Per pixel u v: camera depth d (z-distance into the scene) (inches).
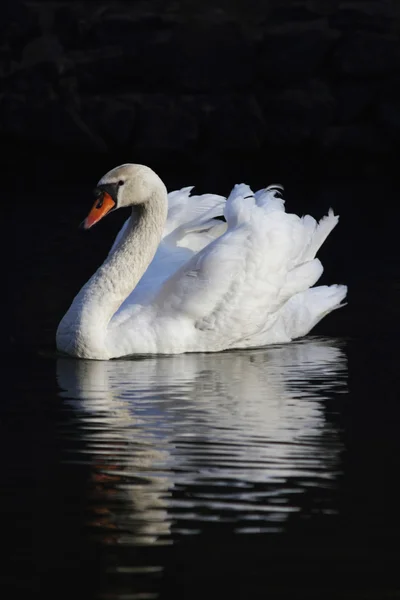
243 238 546.6
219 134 1237.7
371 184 1126.4
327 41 1237.7
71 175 1184.8
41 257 738.2
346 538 320.5
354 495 349.4
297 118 1243.2
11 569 301.6
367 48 1235.2
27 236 818.8
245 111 1232.2
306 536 322.7
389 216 927.0
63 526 327.6
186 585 295.1
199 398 453.7
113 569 301.9
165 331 531.5
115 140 1222.3
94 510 338.0
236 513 336.5
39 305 609.0
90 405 442.9
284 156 1258.0
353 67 1239.5
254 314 542.6
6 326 568.7
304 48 1238.3
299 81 1253.1
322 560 309.0
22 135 1216.2
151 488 355.9
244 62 1243.2
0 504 342.3
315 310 578.2
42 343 543.5
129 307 541.0
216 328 538.6
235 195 573.3
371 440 400.8
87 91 1233.4
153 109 1218.6
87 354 517.7
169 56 1235.2
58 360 515.2
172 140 1223.5
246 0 1274.6
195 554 311.9
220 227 596.4
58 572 301.1
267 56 1243.8
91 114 1217.4
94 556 309.6
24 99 1210.0
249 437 403.9
